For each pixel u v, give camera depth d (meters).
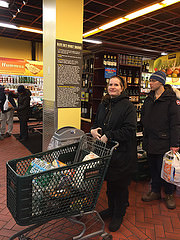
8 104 6.65
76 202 1.79
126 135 2.07
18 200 1.51
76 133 2.85
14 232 2.28
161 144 2.75
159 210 2.80
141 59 6.68
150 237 2.25
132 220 2.55
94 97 6.36
